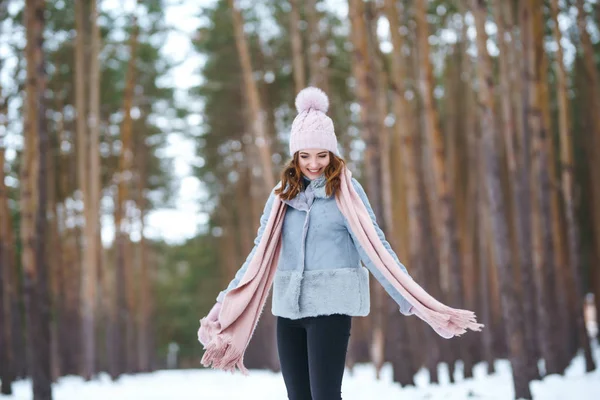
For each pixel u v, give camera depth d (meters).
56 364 15.27
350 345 14.37
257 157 19.39
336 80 17.39
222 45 18.47
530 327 9.64
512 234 16.11
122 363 18.81
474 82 15.31
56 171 19.61
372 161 10.44
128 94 17.83
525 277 9.78
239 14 15.54
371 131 10.48
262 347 22.30
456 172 16.00
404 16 13.97
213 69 19.28
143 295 23.11
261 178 19.52
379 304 12.49
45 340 8.44
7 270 13.87
